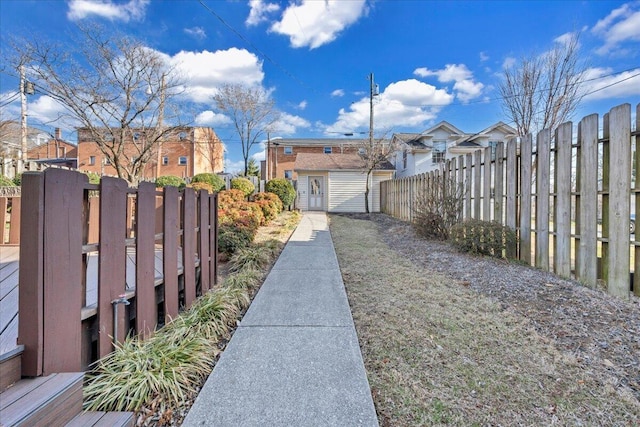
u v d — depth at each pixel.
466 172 6.35
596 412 1.71
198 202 3.61
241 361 2.14
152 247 2.50
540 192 4.48
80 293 1.77
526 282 3.77
